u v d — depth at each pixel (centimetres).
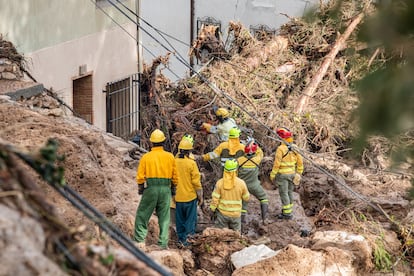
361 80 365
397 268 1523
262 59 2847
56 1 2194
